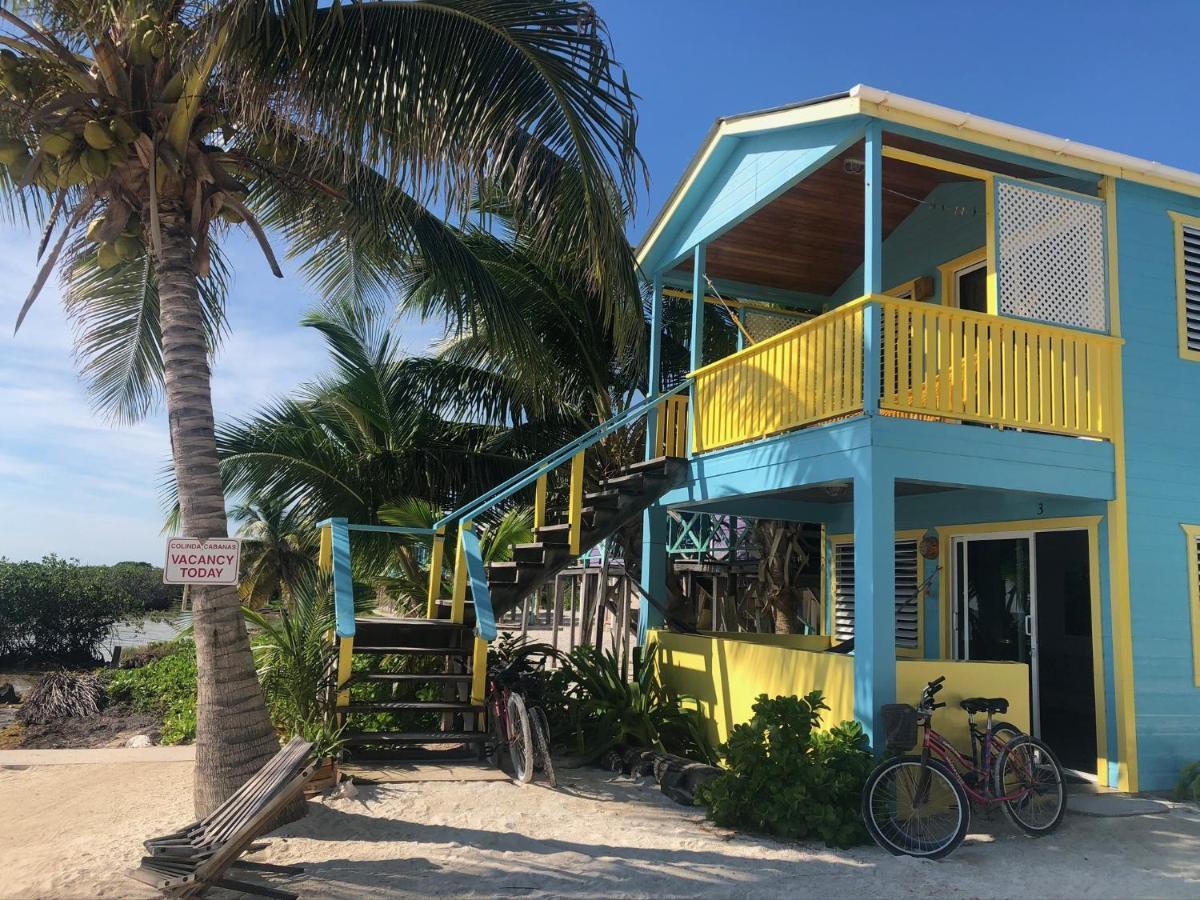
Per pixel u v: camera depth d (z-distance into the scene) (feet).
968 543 32.12
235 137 23.86
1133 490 26.84
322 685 26.02
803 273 39.45
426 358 47.65
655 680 33.22
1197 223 29.37
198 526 20.22
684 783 23.79
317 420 48.67
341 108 21.22
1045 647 28.73
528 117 22.17
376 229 28.68
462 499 45.75
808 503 39.11
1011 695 24.23
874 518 23.26
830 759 21.29
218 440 42.19
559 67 22.09
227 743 19.92
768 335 41.63
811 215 34.32
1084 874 18.60
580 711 28.94
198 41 19.71
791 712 21.80
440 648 28.55
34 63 21.42
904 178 32.60
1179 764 26.27
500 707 26.37
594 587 54.60
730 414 31.30
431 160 22.07
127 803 23.41
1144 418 27.40
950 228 33.63
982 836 21.26
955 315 25.13
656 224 36.96
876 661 22.57
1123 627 26.20
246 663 20.53
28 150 22.41
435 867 17.85
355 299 36.09
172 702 46.62
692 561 54.65
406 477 44.57
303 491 43.65
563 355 46.91
